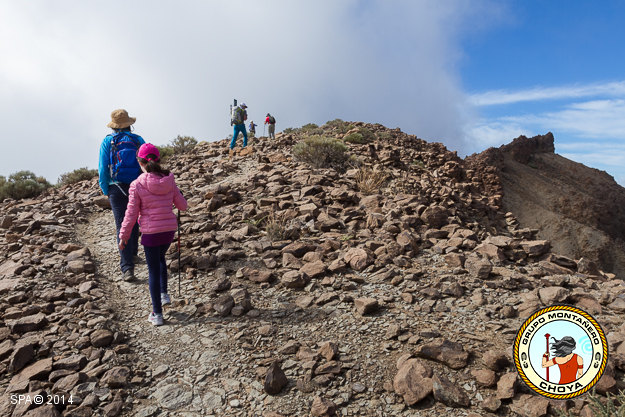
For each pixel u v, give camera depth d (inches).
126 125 216.7
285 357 141.6
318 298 181.6
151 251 165.2
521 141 5625.0
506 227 565.0
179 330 162.9
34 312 169.2
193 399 123.0
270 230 255.0
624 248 4089.6
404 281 193.3
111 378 128.3
